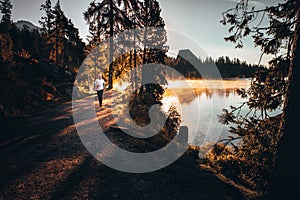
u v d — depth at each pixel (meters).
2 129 8.11
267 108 6.75
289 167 4.31
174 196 4.21
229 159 6.89
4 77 12.57
